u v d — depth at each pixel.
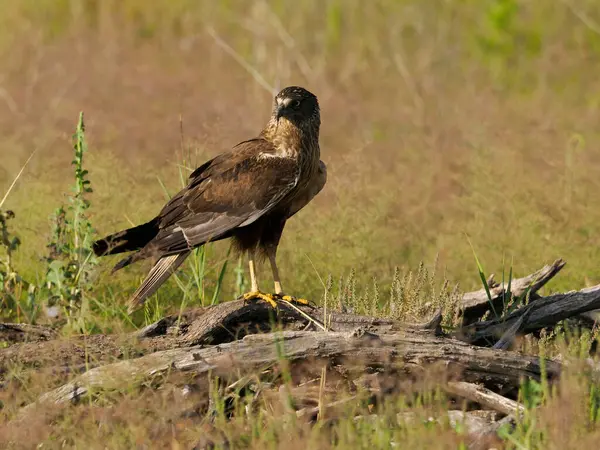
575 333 9.98
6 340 9.71
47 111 20.89
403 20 26.47
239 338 9.92
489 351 8.87
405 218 15.14
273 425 7.92
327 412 8.47
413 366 8.87
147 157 18.16
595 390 8.51
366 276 12.48
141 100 21.73
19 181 15.47
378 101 22.39
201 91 22.61
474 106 21.50
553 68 24.31
